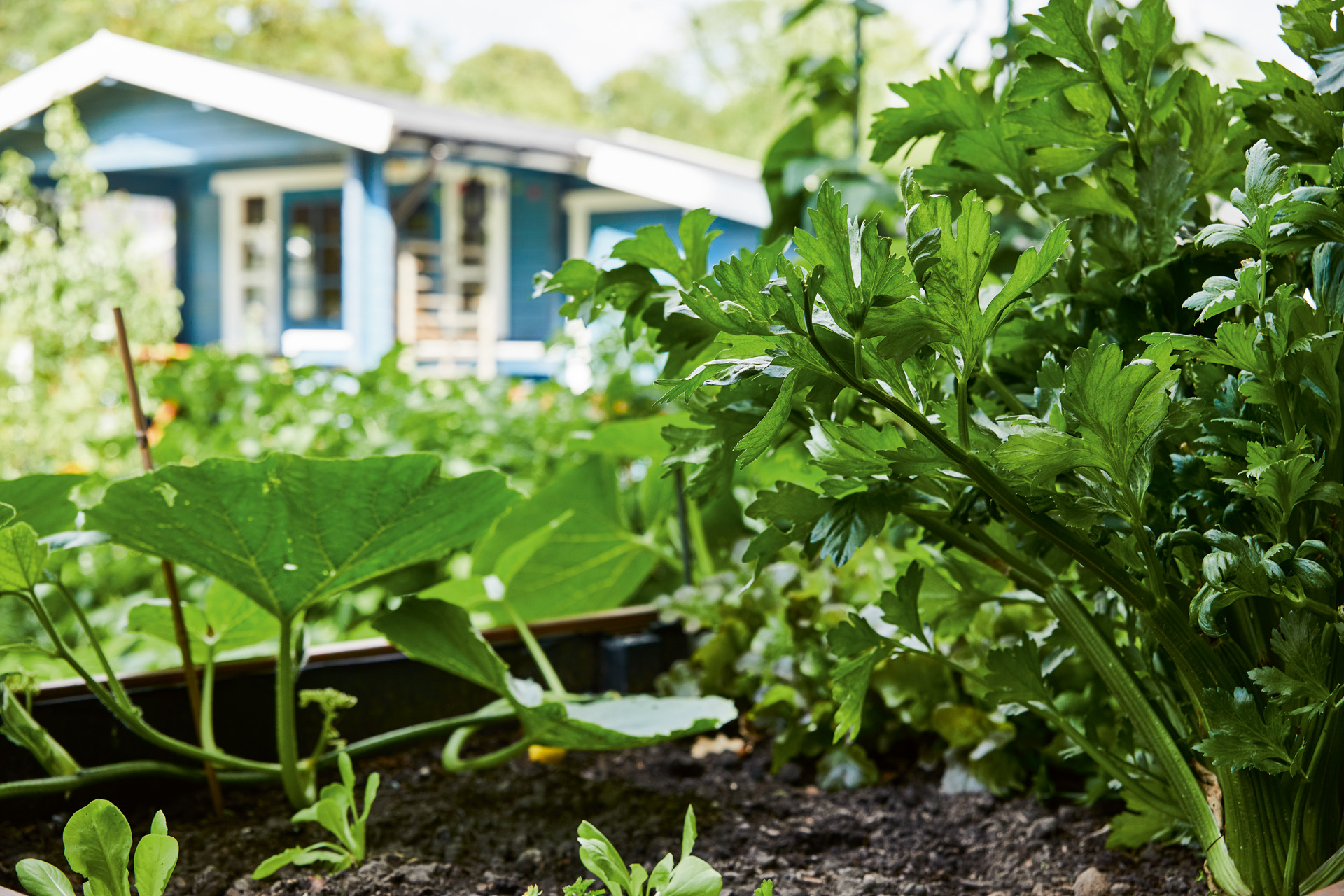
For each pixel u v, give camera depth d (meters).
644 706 1.67
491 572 2.32
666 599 2.12
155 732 1.48
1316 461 0.96
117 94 9.96
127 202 7.59
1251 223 0.91
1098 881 1.30
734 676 2.02
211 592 1.62
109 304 5.81
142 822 1.56
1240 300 0.91
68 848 1.00
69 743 1.63
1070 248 1.16
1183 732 1.21
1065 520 0.92
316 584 1.49
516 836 1.51
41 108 9.63
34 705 1.61
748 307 0.85
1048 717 1.24
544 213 12.20
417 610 1.59
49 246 5.72
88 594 3.05
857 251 0.85
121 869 1.02
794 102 2.93
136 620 1.64
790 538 1.05
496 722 1.70
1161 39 1.06
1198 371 1.03
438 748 1.88
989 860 1.44
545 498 2.27
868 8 2.85
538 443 3.60
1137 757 1.32
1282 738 0.95
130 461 4.05
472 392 4.50
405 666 1.88
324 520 1.41
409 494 1.41
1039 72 1.07
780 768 1.78
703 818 1.59
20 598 1.39
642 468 3.52
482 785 1.70
